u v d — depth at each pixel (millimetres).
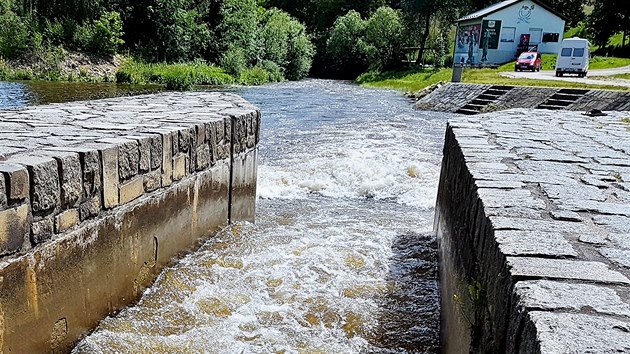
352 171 9500
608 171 4043
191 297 4434
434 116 17734
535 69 29906
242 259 5301
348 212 7777
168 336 3854
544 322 1644
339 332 4113
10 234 2805
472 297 2770
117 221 3854
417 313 4469
